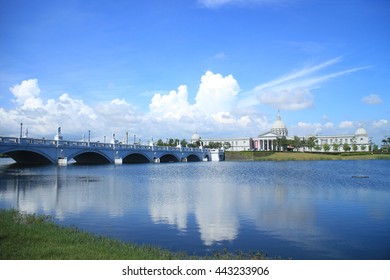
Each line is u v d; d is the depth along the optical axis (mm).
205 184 57312
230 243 21750
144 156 150250
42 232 19906
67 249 16375
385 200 38969
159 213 30766
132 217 29016
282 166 124188
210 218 28781
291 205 35406
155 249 18469
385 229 25547
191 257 17531
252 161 188625
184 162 180000
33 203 35625
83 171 84000
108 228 25188
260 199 39719
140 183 58219
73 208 33031
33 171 80000
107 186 52250
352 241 22500
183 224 26625
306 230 25016
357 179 67500
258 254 19078
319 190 48625
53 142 99500
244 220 28125
